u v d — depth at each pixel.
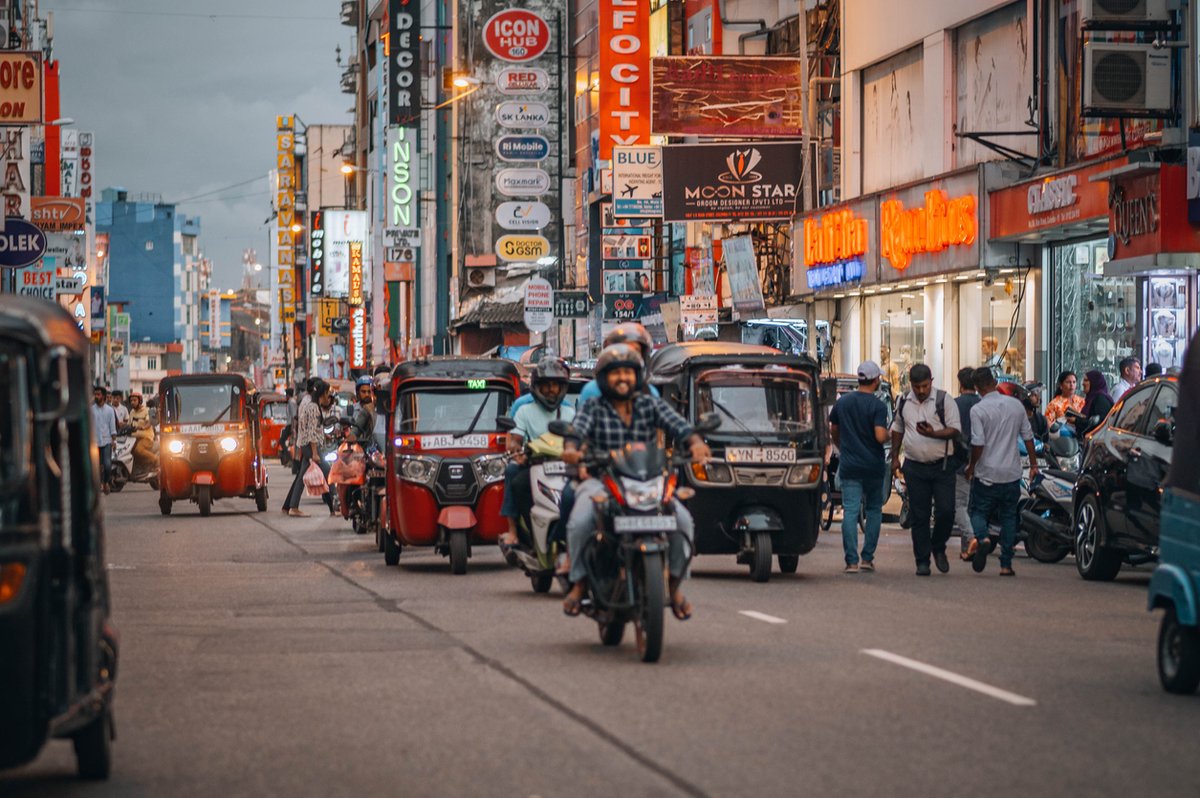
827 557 24.98
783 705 11.57
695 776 9.33
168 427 37.09
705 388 21.67
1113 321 33.31
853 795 8.83
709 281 55.97
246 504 42.62
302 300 188.50
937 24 41.34
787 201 49.31
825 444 21.70
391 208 118.06
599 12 56.72
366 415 29.95
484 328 109.81
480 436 22.78
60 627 8.65
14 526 8.29
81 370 9.41
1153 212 29.20
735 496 21.06
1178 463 12.65
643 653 13.74
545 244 74.69
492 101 110.19
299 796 9.05
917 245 39.78
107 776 9.55
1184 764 9.61
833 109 50.59
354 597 19.36
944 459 21.80
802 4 49.25
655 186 54.56
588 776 9.40
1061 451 21.86
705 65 50.75
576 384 28.50
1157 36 30.31
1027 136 37.31
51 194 64.88
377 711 11.59
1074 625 16.22
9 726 8.14
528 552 19.31
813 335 44.91
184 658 14.33
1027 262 36.19
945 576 21.80
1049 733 10.54
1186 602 11.88
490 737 10.58
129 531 31.64
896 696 11.93
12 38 63.34
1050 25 35.75
